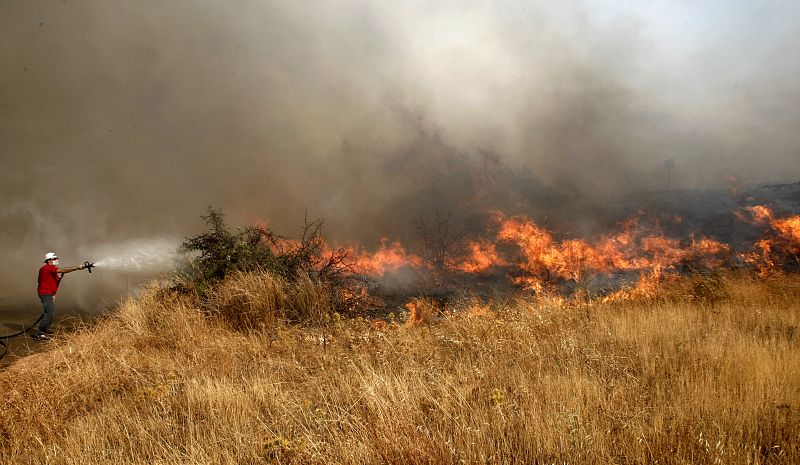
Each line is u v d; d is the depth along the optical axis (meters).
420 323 8.37
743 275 11.93
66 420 4.57
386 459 3.28
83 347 6.50
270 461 3.52
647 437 3.40
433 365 5.17
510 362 5.29
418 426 3.67
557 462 3.15
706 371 4.66
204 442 3.75
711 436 3.32
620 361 5.23
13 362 7.14
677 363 5.20
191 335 6.95
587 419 3.60
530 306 7.65
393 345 5.83
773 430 3.56
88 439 3.93
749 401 3.85
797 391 4.18
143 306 7.94
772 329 6.74
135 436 4.07
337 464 3.31
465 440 3.44
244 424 4.03
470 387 4.38
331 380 5.06
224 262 8.87
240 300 7.97
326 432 3.84
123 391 5.25
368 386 4.31
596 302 9.09
